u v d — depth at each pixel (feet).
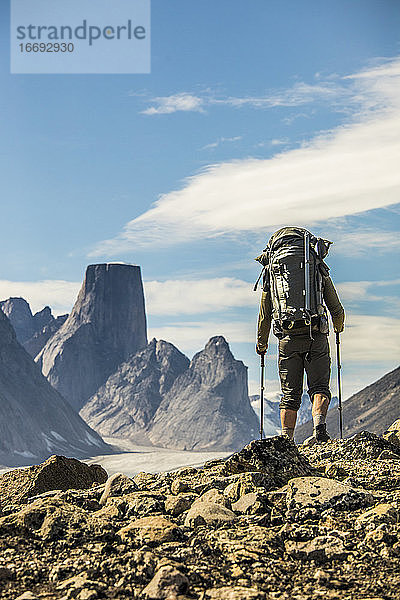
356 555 18.49
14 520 20.99
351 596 16.46
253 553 18.49
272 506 21.99
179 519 21.67
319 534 19.74
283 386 34.09
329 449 30.19
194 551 18.57
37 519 20.74
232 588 16.40
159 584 16.57
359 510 21.44
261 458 24.88
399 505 21.21
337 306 33.83
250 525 20.75
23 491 27.30
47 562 18.63
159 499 23.08
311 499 21.75
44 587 17.38
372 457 28.19
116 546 19.20
